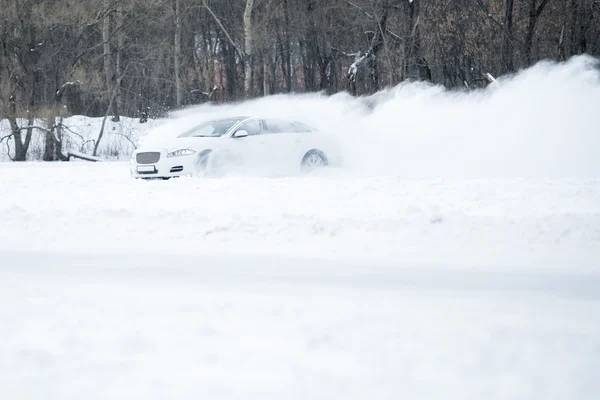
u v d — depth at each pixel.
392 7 111.88
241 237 23.94
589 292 17.00
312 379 10.66
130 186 40.25
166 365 11.27
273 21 127.56
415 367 11.20
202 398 9.97
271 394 10.10
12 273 19.05
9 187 41.12
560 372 11.01
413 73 109.88
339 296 16.39
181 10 129.25
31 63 97.19
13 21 95.31
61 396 10.06
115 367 11.19
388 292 16.88
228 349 12.04
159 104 116.75
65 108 94.50
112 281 18.02
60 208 31.25
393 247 22.41
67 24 99.81
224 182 40.00
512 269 19.55
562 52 106.88
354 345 12.28
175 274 18.91
